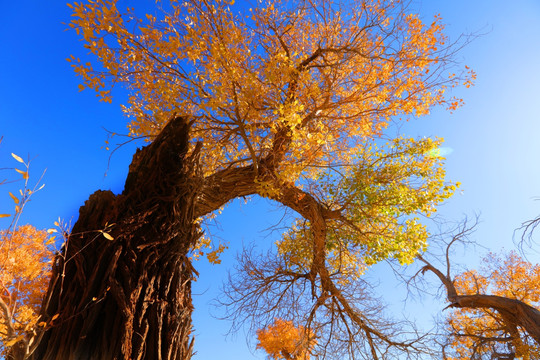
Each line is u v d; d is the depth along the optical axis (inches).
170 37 250.8
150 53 254.2
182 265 180.2
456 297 560.7
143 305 150.7
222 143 324.8
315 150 308.8
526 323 494.0
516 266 687.1
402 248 315.6
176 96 255.3
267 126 306.3
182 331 162.7
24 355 105.4
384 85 339.3
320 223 330.0
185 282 178.2
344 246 347.3
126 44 247.3
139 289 151.7
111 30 231.9
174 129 198.4
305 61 326.0
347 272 362.3
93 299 135.2
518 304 511.2
